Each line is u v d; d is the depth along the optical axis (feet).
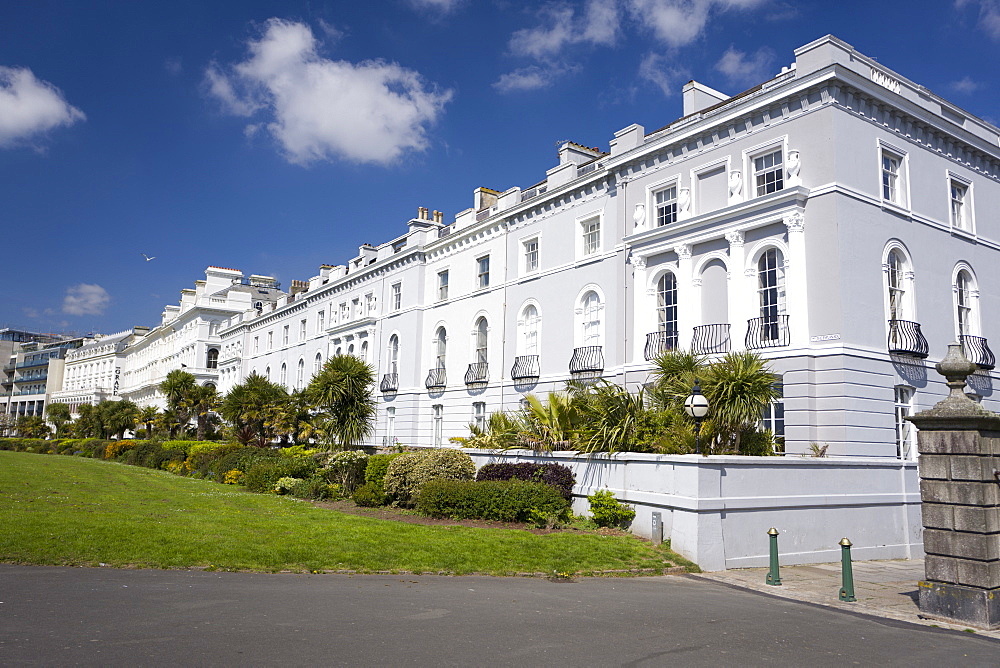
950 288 67.62
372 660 19.04
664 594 31.94
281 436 110.22
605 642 22.44
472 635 22.26
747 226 63.00
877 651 23.43
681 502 41.01
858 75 59.57
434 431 105.81
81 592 25.62
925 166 67.41
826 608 30.96
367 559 34.55
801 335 58.44
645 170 74.64
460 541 39.29
